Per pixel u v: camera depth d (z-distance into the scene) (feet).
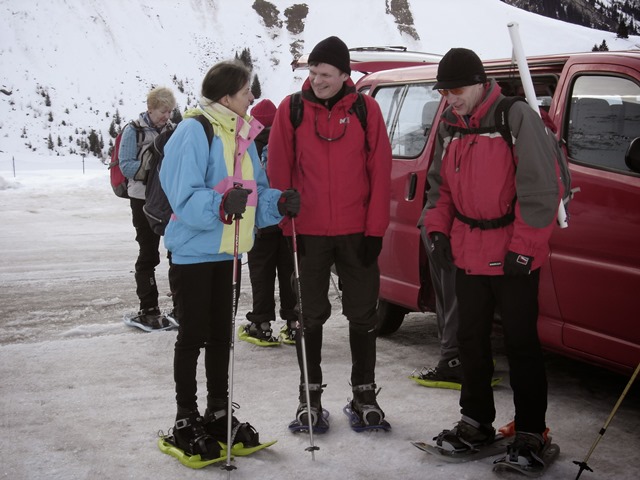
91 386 14.52
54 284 25.41
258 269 17.57
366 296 12.34
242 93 11.01
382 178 12.01
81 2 488.02
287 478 10.59
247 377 15.20
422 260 15.79
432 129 15.81
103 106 397.80
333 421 12.79
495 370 15.57
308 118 11.93
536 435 10.80
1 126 342.85
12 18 444.55
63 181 63.52
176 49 507.71
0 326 19.66
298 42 579.89
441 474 10.69
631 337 11.82
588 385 14.65
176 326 19.06
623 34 628.28
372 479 10.56
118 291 24.27
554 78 14.30
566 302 12.79
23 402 13.60
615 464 11.03
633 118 12.14
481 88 10.55
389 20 629.51
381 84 18.52
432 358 16.52
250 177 11.32
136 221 18.62
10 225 41.42
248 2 587.27
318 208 12.03
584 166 12.64
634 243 11.66
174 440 11.46
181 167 10.59
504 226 10.57
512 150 10.37
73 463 11.03
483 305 10.92
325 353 17.01
